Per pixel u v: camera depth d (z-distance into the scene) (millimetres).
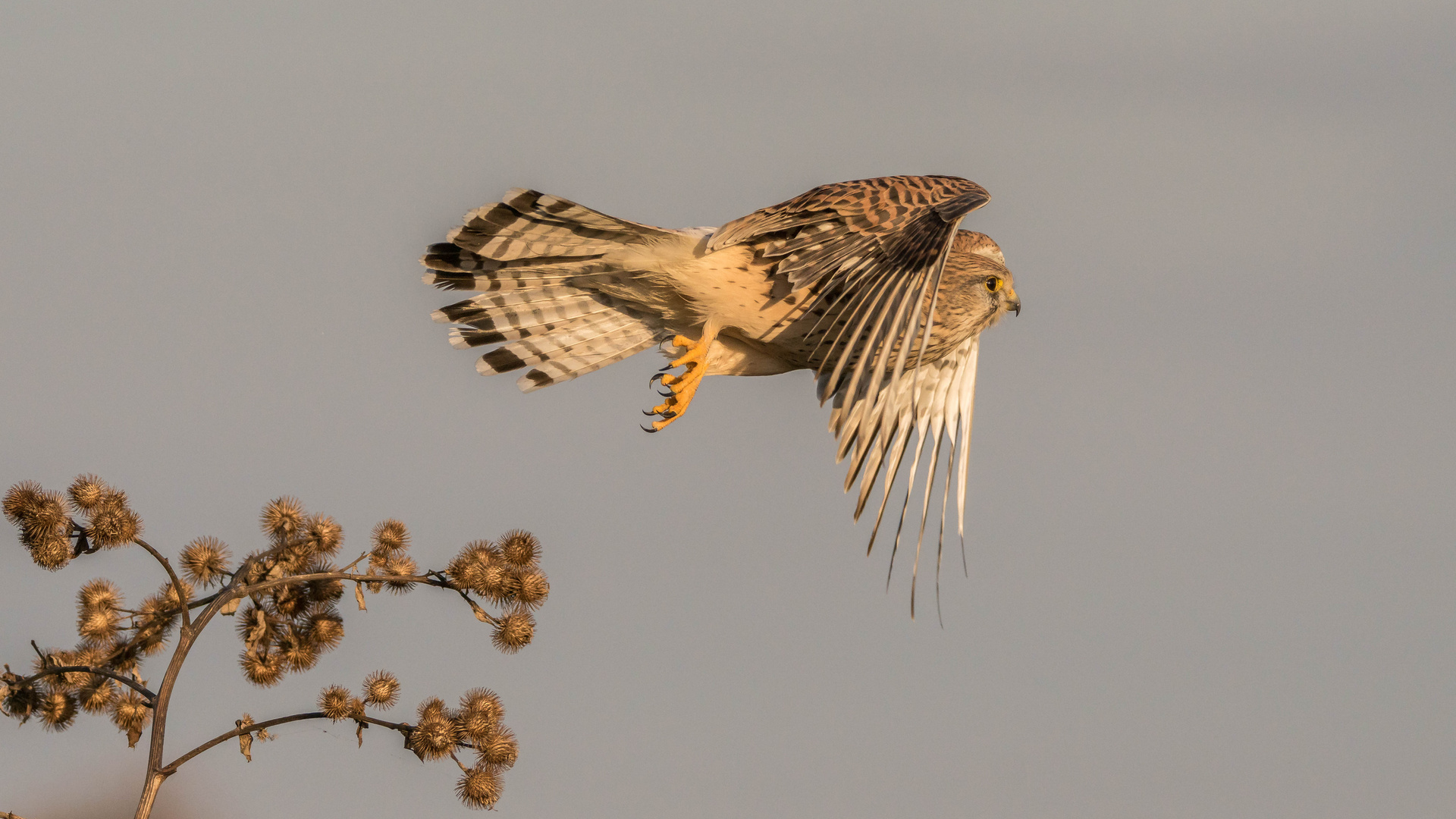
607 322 12453
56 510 11266
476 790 11469
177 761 10617
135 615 12117
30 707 11984
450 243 12258
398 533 11891
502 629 11625
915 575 11742
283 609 11953
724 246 10953
